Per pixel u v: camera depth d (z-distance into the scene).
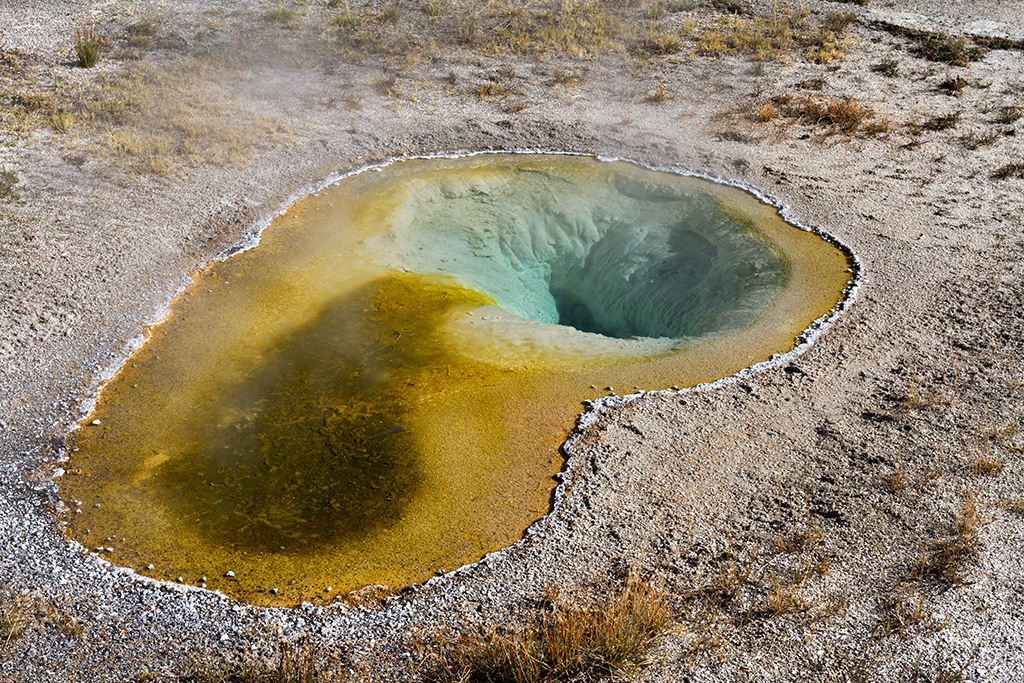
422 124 17.27
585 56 21.16
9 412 9.10
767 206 14.73
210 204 13.79
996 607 6.75
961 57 21.61
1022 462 8.48
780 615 6.65
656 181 15.61
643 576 7.12
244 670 6.13
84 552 7.48
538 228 15.25
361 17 22.11
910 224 14.05
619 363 10.46
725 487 8.23
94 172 14.13
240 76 18.53
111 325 10.66
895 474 8.30
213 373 10.05
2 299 10.69
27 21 20.30
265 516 8.02
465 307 11.83
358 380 10.09
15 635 6.43
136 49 19.30
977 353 10.54
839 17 23.95
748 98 19.27
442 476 8.55
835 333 10.99
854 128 17.77
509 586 7.11
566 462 8.67
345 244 13.10
